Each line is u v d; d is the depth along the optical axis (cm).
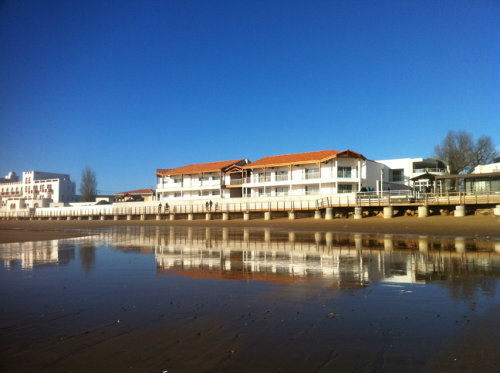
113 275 1151
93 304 779
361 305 762
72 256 1683
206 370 456
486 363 473
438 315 682
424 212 3869
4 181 16750
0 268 1312
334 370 454
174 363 477
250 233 3381
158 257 1625
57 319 668
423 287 936
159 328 615
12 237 3108
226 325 630
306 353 508
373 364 471
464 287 929
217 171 6950
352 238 2600
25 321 658
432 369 457
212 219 6219
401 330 600
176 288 945
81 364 475
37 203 11712
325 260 1470
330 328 612
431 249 1825
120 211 7825
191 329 609
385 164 6438
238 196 7006
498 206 3347
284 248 1966
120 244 2341
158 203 7256
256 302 792
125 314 700
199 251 1859
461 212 3612
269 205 5284
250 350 518
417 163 6338
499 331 591
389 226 3472
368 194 4594
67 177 14762
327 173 5722
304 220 4681
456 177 4344
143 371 455
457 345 534
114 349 525
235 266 1331
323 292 891
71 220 8275
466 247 1903
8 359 492
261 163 6494
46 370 459
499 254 1606
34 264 1415
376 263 1369
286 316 683
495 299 800
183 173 7362
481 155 6412
